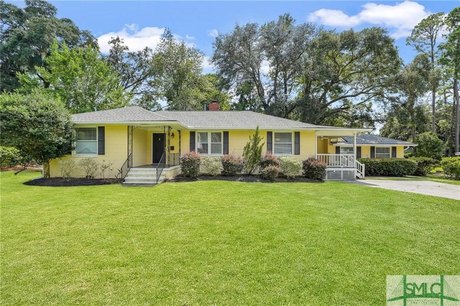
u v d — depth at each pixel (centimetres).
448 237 542
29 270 394
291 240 510
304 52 2736
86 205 796
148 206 780
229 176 1436
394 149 2269
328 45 2542
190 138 1575
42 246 484
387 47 2528
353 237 530
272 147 1559
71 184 1209
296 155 1564
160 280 367
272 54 2803
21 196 938
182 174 1408
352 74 2789
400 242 508
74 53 2523
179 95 2908
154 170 1314
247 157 1515
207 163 1443
